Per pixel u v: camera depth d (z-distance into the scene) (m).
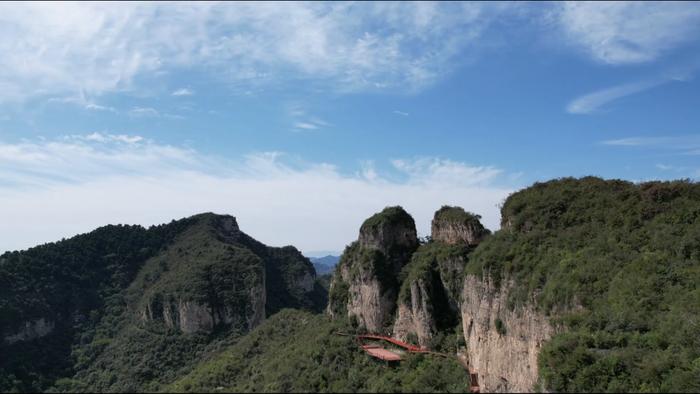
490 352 63.72
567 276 55.44
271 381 76.62
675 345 48.75
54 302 157.75
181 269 166.50
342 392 68.88
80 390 116.62
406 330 84.75
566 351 48.38
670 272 56.44
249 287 155.38
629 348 48.06
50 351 139.75
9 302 143.62
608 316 51.09
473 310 69.06
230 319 148.75
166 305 148.75
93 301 168.75
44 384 121.12
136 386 115.94
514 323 59.00
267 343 102.69
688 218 62.88
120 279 180.75
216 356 113.38
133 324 153.62
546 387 48.12
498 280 64.19
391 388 66.62
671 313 51.66
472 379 66.19
